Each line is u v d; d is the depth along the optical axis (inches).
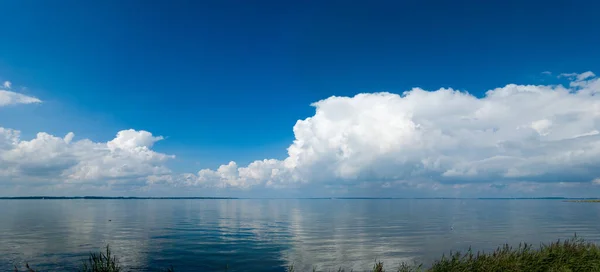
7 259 1253.1
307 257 1350.9
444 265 828.0
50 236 1898.4
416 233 2201.0
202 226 2610.7
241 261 1267.2
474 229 2479.1
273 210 5708.7
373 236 2034.9
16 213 4183.1
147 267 1161.4
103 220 3152.1
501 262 807.7
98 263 753.0
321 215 4291.3
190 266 1181.7
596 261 821.2
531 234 2140.7
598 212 5172.2
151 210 5433.1
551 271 767.1
